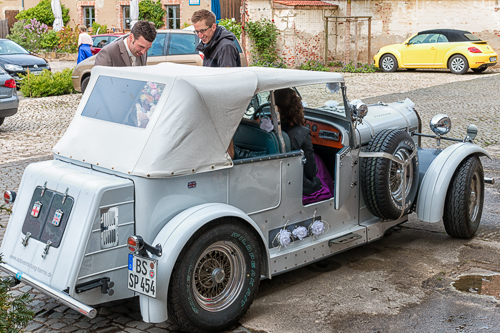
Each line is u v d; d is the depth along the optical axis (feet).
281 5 66.59
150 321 10.12
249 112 11.96
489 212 18.95
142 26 16.03
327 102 13.94
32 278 10.43
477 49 58.90
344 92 13.78
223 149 11.24
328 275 14.10
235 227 11.07
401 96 45.01
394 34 70.54
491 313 11.86
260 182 12.07
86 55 50.11
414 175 14.75
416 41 62.44
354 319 11.71
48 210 10.75
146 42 16.21
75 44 86.58
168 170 10.41
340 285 13.46
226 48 17.58
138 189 10.37
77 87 46.11
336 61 72.33
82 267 9.91
